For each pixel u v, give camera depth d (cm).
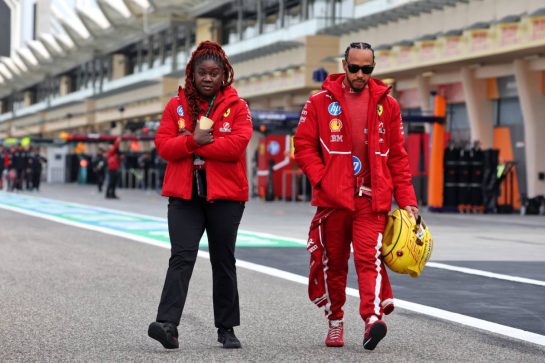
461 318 1040
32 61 11400
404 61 3947
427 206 3900
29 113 12469
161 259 1662
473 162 3528
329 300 863
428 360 798
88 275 1414
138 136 5700
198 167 830
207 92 833
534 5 3247
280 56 5291
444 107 3516
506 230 2573
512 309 1113
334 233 854
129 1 7169
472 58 3506
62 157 9706
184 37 7425
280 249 1881
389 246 841
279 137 4494
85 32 9231
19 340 875
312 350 838
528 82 3547
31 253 1761
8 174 6172
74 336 898
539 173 3603
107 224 2655
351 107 848
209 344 866
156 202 4347
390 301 848
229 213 838
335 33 4662
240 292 1238
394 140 853
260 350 836
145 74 8169
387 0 4309
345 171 841
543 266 1609
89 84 10300
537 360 809
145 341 875
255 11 5897
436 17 3903
